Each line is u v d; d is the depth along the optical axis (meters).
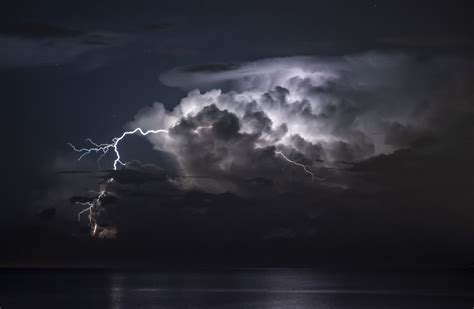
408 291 95.62
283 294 92.38
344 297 83.38
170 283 132.25
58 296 85.81
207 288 111.00
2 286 116.69
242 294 92.69
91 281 143.50
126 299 80.69
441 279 146.12
